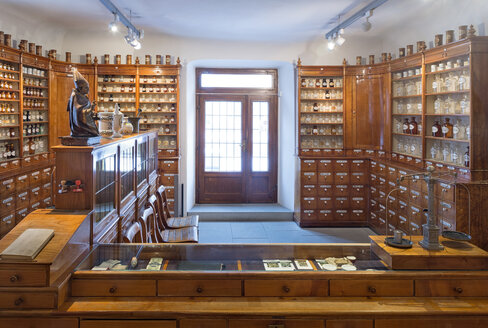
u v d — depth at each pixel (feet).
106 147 9.70
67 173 8.63
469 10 15.25
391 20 18.94
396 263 7.83
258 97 25.71
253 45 22.68
